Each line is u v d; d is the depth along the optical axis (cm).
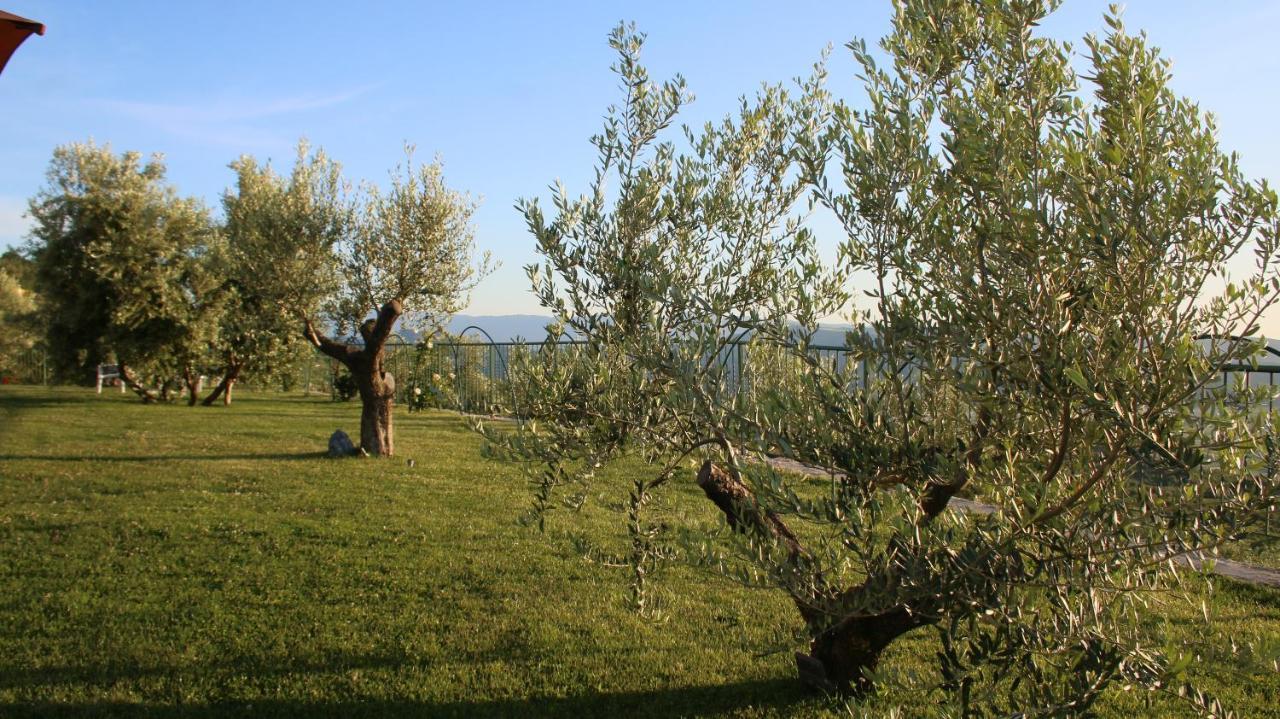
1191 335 256
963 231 270
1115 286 251
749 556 304
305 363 2839
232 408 2225
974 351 260
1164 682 255
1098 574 265
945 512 279
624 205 398
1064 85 265
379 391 1303
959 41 294
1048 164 251
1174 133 247
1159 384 232
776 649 337
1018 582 261
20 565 659
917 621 369
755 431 291
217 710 420
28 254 2202
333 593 594
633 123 417
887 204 272
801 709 410
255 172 2194
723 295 341
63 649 493
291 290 1270
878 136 271
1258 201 235
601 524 800
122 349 2158
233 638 510
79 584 610
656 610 444
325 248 1313
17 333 2630
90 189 2177
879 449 284
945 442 313
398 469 1158
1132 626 255
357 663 476
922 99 285
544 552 704
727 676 459
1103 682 253
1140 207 233
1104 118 256
